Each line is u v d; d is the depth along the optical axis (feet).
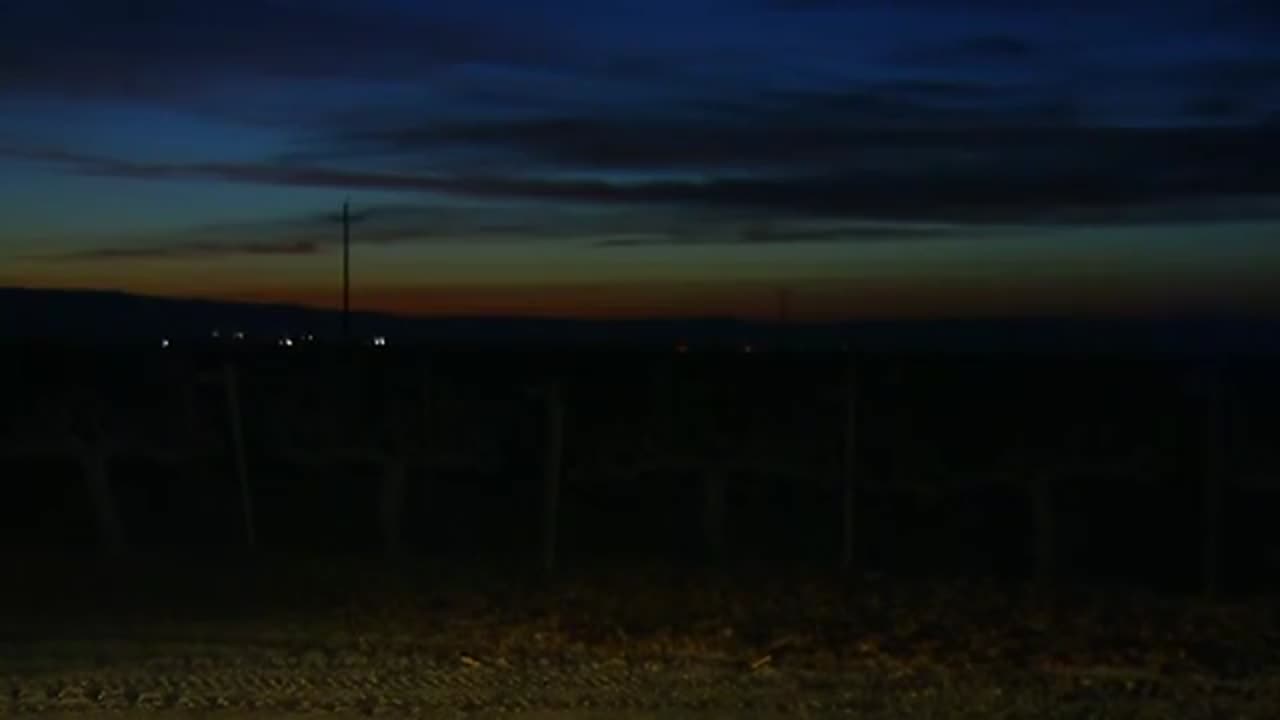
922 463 56.18
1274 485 50.29
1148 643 39.99
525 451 65.26
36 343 92.32
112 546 56.24
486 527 61.26
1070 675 35.45
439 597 47.42
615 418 65.00
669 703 32.35
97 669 35.68
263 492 64.85
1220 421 49.90
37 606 45.80
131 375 70.85
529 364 80.64
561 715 31.32
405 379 67.72
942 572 53.62
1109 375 62.13
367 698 32.68
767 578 51.60
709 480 55.72
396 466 57.47
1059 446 54.29
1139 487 57.11
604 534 60.29
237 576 51.03
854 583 50.62
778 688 33.76
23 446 56.39
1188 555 54.39
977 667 36.65
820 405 62.95
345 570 52.42
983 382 64.64
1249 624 42.70
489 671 35.45
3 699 32.48
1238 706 32.22
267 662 36.47
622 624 42.68
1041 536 52.47
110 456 59.36
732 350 87.86
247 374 70.23
